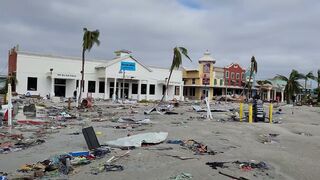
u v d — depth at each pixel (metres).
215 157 11.86
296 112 41.84
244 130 20.23
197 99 83.94
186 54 49.38
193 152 12.71
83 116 27.97
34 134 17.17
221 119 28.39
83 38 46.53
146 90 70.00
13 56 59.84
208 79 85.19
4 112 21.95
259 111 27.48
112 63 63.56
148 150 12.50
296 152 13.82
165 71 73.19
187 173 9.45
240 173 9.76
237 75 89.06
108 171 9.55
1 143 14.22
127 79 67.06
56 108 34.94
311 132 21.59
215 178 9.14
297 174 10.14
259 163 10.99
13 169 9.80
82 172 9.44
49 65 59.28
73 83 62.00
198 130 19.00
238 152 13.03
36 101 45.00
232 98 76.56
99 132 17.89
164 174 9.32
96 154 11.62
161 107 39.41
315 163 11.63
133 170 9.70
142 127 20.64
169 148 13.08
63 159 10.36
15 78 56.53
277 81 98.06
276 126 23.17
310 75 78.06
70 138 15.88
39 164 10.05
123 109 37.31
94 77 64.38
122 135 16.80
